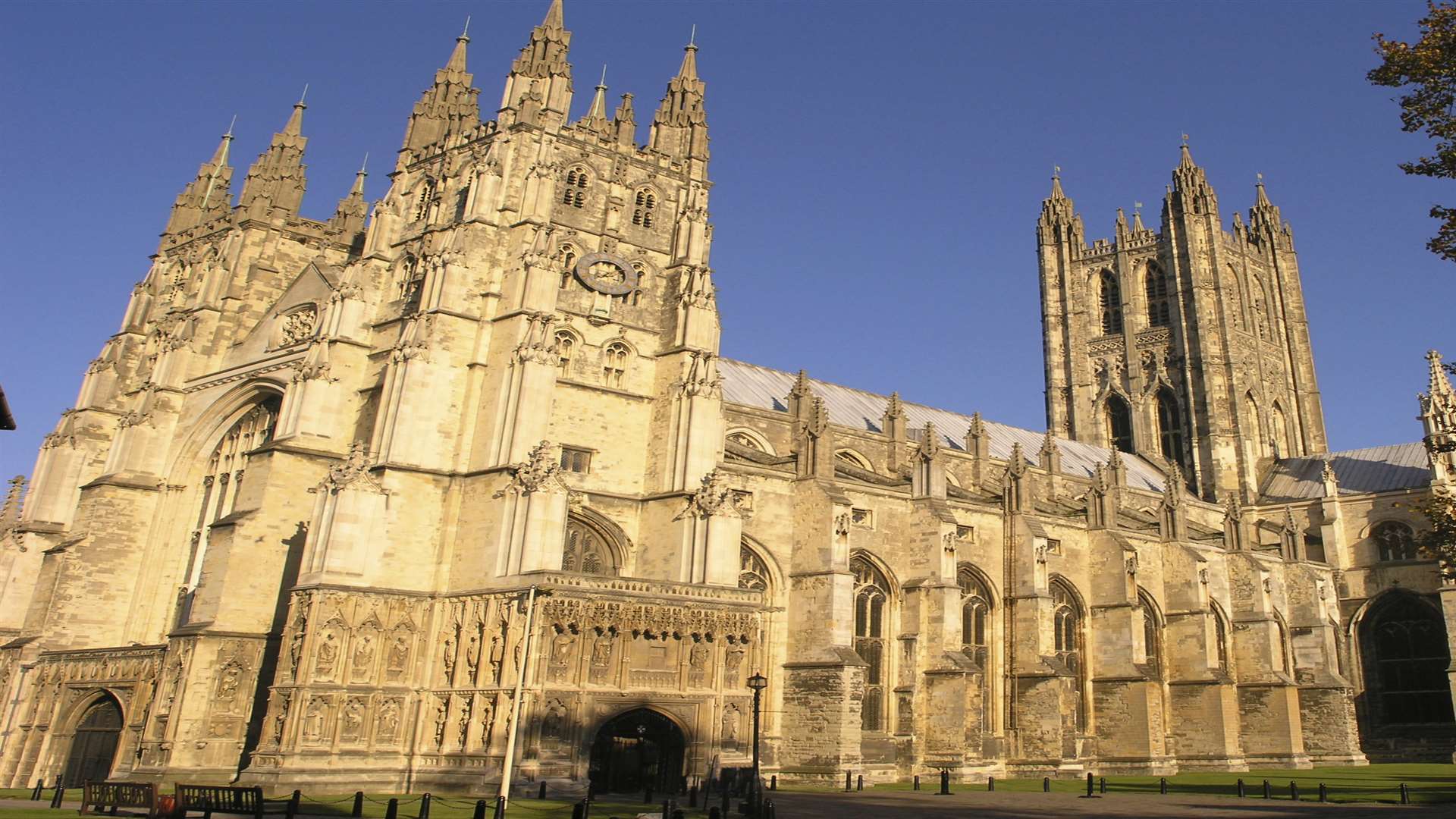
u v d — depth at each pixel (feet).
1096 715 317.42
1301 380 519.19
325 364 260.62
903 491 292.61
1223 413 473.67
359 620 219.61
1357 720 410.31
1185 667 338.54
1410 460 448.24
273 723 211.00
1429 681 400.26
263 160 336.08
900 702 271.08
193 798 157.07
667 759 221.66
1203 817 170.91
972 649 298.15
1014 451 318.65
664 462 260.83
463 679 218.79
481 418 246.06
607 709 211.41
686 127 310.24
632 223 289.12
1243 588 366.22
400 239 286.46
